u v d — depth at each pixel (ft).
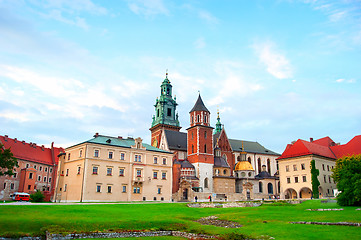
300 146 328.70
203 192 329.52
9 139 339.57
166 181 293.84
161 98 472.03
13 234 98.02
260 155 441.27
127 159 274.36
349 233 89.97
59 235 98.68
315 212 148.05
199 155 354.95
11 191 312.29
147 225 120.37
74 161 267.18
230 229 110.73
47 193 251.80
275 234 94.89
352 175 171.22
